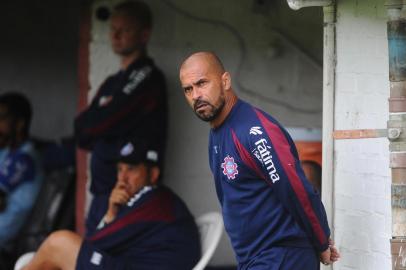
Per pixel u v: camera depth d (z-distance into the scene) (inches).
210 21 1019.3
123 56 957.8
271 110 1027.9
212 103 623.5
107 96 957.8
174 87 1021.8
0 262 1016.9
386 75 674.8
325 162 717.9
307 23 1012.5
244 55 1022.4
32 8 1250.0
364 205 693.3
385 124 676.1
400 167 636.1
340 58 709.9
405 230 634.8
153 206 828.0
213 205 1031.0
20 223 1045.8
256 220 633.0
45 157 1085.8
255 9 1015.0
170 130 1024.9
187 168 1027.3
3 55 1252.5
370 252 689.6
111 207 851.4
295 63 1024.9
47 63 1254.9
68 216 1052.5
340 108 710.5
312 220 617.6
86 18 1024.9
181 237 824.3
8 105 1052.5
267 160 610.2
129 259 816.3
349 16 702.5
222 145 631.8
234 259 1029.2
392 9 635.5
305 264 634.2
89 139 937.5
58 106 1256.2
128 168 846.5
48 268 812.0
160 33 1019.9
